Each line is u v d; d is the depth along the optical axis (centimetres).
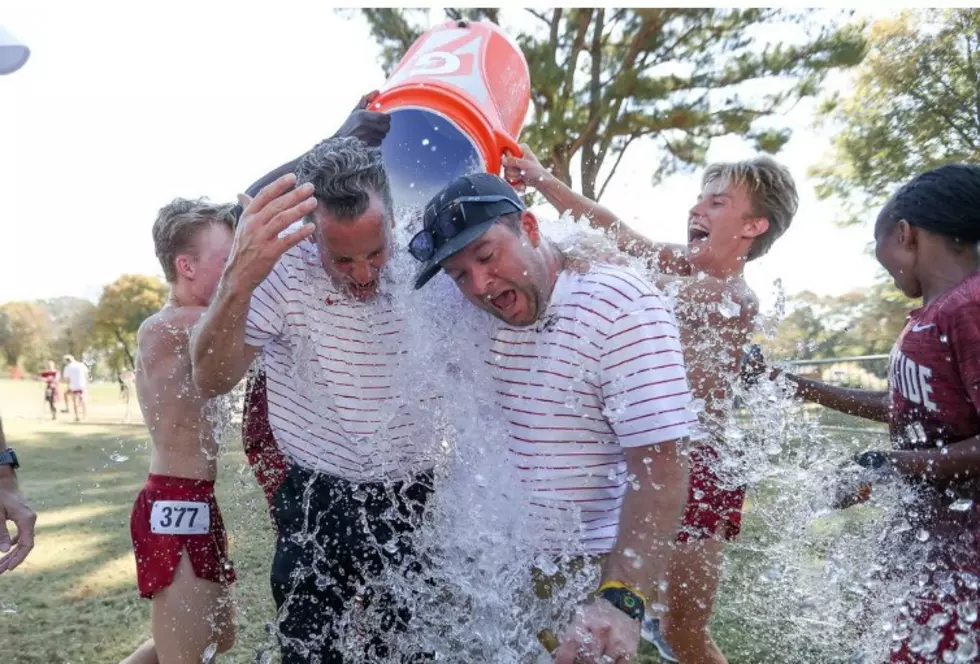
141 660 233
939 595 170
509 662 175
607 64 981
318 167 160
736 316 226
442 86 247
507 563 176
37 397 1608
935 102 1537
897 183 1605
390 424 187
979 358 163
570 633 143
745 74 963
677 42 973
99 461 743
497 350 168
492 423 176
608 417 154
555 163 957
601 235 181
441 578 185
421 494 198
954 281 179
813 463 219
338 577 194
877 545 196
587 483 166
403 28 967
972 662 163
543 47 914
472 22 284
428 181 245
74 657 282
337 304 180
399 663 193
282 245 155
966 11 1445
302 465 196
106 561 404
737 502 223
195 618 209
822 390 235
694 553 220
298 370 189
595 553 170
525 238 151
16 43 310
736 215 231
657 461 149
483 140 244
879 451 182
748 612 261
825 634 233
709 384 225
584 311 155
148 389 214
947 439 175
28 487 614
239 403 207
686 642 229
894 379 187
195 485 212
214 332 168
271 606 272
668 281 224
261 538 253
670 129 984
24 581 372
